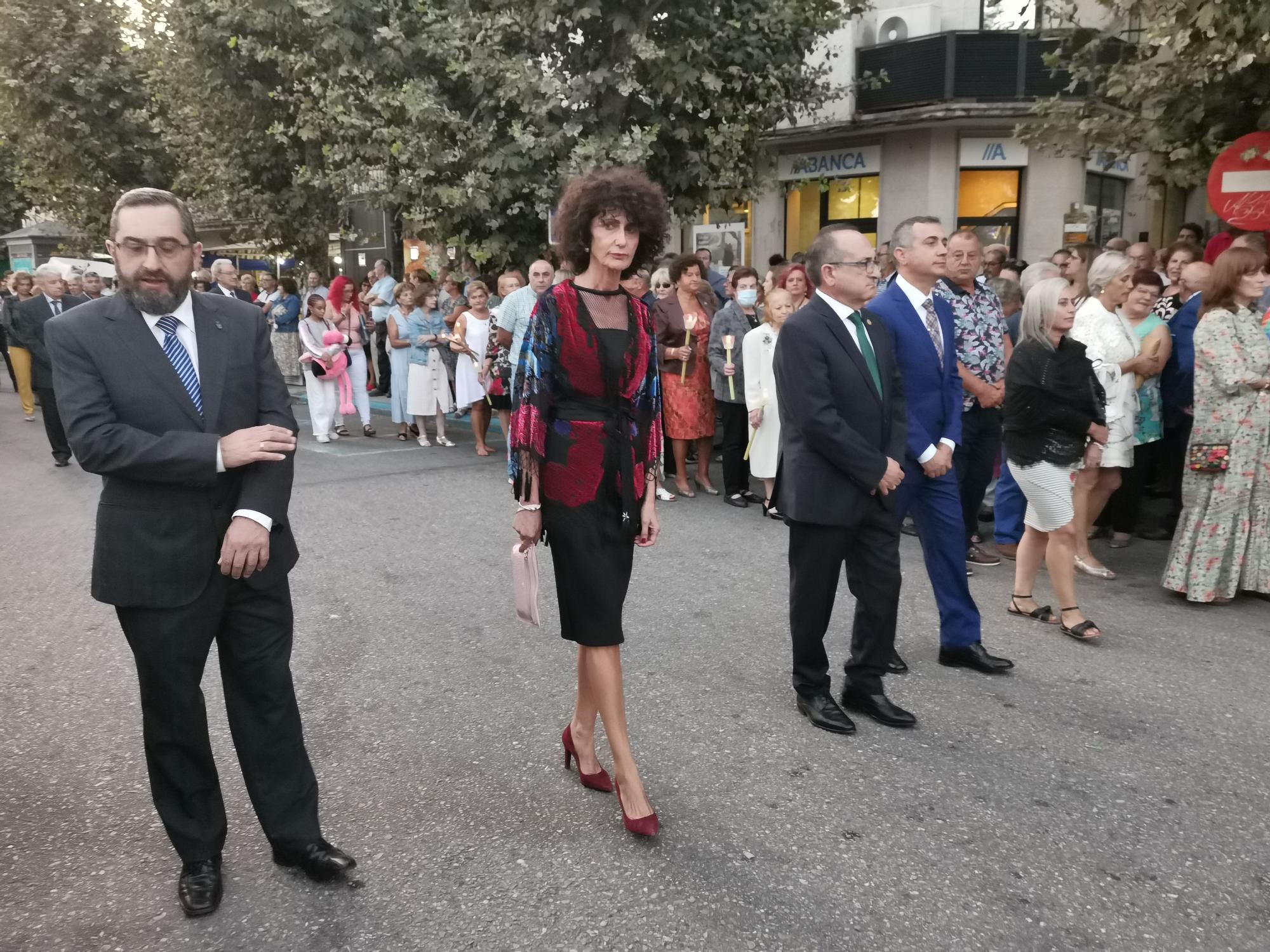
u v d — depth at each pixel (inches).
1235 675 172.2
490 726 152.7
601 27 410.9
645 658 181.0
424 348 421.4
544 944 100.7
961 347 220.7
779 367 148.9
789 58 456.8
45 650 187.5
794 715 156.4
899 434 151.9
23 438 471.2
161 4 631.8
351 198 505.4
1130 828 123.2
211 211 724.0
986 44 634.2
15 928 104.5
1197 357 208.5
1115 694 164.4
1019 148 662.5
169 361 100.5
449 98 445.7
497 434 462.6
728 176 471.5
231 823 124.6
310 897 109.4
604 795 131.8
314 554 251.1
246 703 110.1
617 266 117.4
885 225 692.1
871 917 105.3
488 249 447.5
